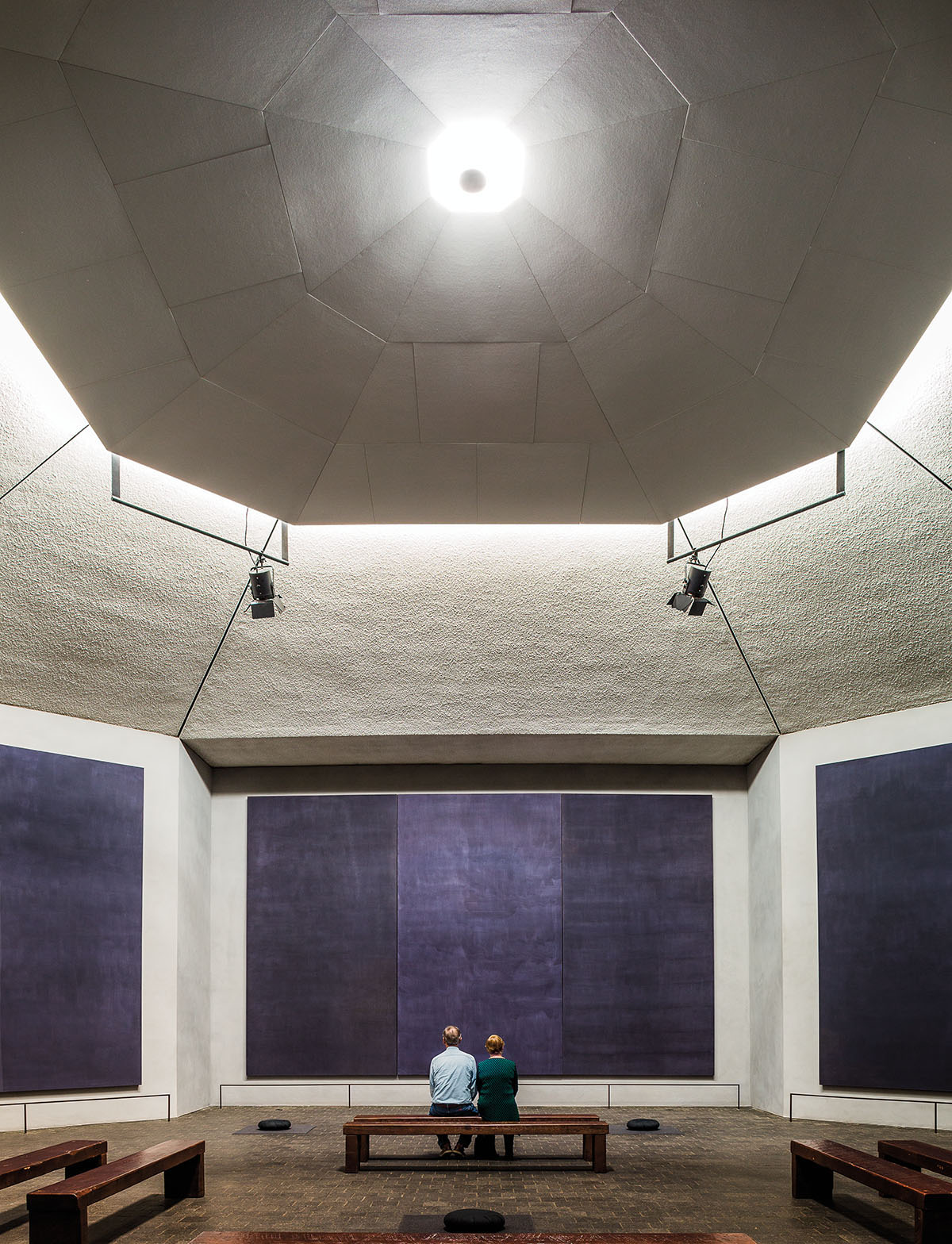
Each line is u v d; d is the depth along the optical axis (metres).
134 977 11.01
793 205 6.76
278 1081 12.14
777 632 10.77
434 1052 12.10
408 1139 9.54
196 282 7.20
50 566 9.53
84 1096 10.46
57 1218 5.59
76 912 10.59
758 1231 6.26
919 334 7.43
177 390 8.01
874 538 9.48
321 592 10.78
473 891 12.48
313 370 8.09
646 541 10.45
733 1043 12.23
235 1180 7.68
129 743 11.39
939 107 6.13
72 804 10.72
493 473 9.27
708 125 6.45
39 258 6.85
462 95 6.39
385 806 12.70
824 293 7.25
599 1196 7.17
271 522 10.26
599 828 12.66
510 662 11.31
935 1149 7.16
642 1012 12.23
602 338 7.90
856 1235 6.14
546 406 8.52
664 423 8.59
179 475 8.86
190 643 10.95
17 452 8.66
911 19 5.80
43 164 6.38
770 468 8.83
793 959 11.31
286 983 12.32
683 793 12.81
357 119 6.48
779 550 10.08
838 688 10.95
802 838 11.48
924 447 8.64
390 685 11.48
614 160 6.73
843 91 6.16
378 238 7.21
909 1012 10.20
